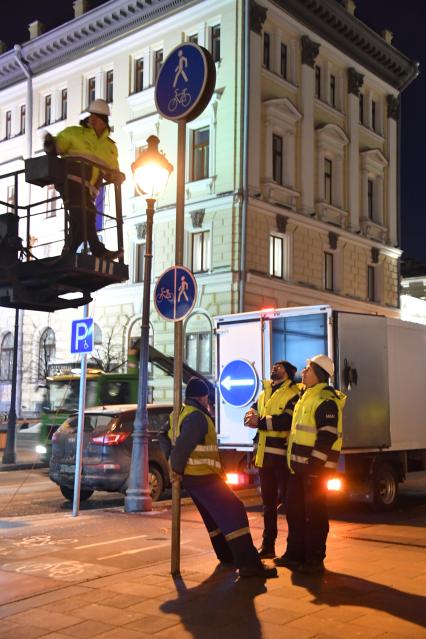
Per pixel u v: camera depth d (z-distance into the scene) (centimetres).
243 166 2936
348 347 1110
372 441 1127
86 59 3594
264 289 2989
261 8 3025
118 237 742
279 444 761
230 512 661
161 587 637
